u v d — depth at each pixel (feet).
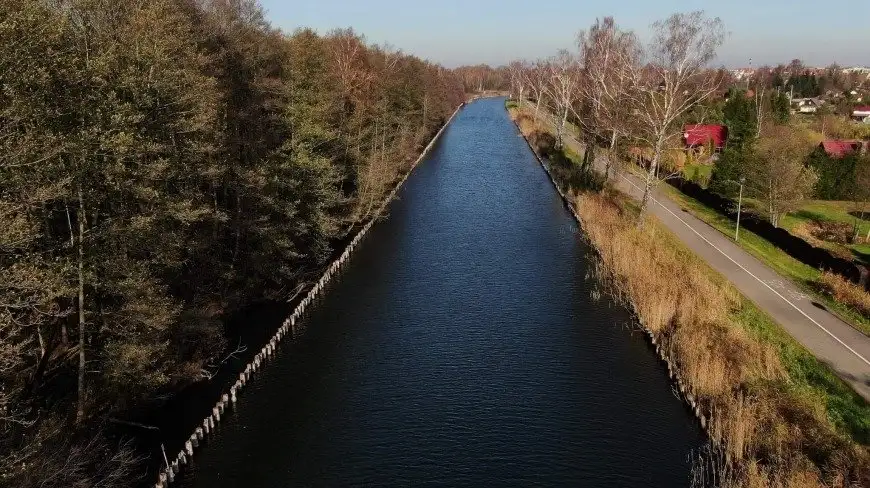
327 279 168.66
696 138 320.91
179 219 110.83
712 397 101.71
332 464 94.58
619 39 265.34
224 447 98.84
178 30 115.03
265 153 150.30
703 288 136.56
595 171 273.75
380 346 132.05
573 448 97.35
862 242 196.75
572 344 132.16
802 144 278.87
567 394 112.78
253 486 89.92
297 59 161.48
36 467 74.38
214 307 132.87
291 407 109.91
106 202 101.09
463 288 163.84
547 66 543.80
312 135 158.30
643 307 138.92
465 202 259.19
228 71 145.89
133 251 101.86
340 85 209.36
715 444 94.32
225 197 146.82
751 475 81.05
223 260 152.66
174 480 90.84
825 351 112.37
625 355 127.34
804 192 206.90
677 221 212.43
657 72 207.31
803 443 84.69
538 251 194.29
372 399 111.96
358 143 212.43
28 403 88.02
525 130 467.11
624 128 243.40
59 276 80.33
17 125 79.87
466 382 117.19
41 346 97.04
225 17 175.01
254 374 120.47
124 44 100.89
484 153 389.39
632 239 174.60
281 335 134.82
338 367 123.34
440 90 486.38
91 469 87.56
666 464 93.25
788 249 180.04
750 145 237.04
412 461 94.99
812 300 138.00
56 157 84.84
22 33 76.54
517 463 94.07
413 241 205.87
